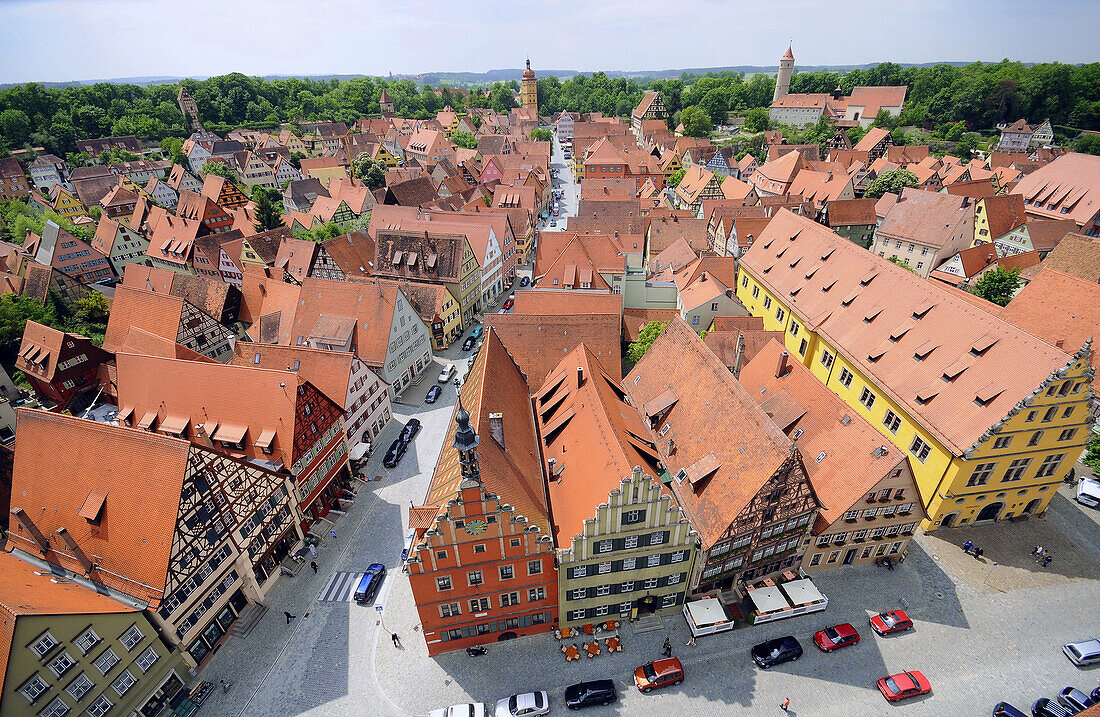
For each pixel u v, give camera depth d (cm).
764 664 3512
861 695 3369
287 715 3378
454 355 7581
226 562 3731
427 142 19175
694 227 9606
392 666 3641
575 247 7731
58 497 3556
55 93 19862
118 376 4791
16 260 9031
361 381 5406
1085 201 9844
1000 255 9131
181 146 19088
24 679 2691
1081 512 4572
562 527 3547
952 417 4056
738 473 3522
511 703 3331
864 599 3916
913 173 12912
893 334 4806
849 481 3703
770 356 4631
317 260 8475
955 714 3259
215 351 7250
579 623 3825
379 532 4647
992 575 4056
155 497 3359
